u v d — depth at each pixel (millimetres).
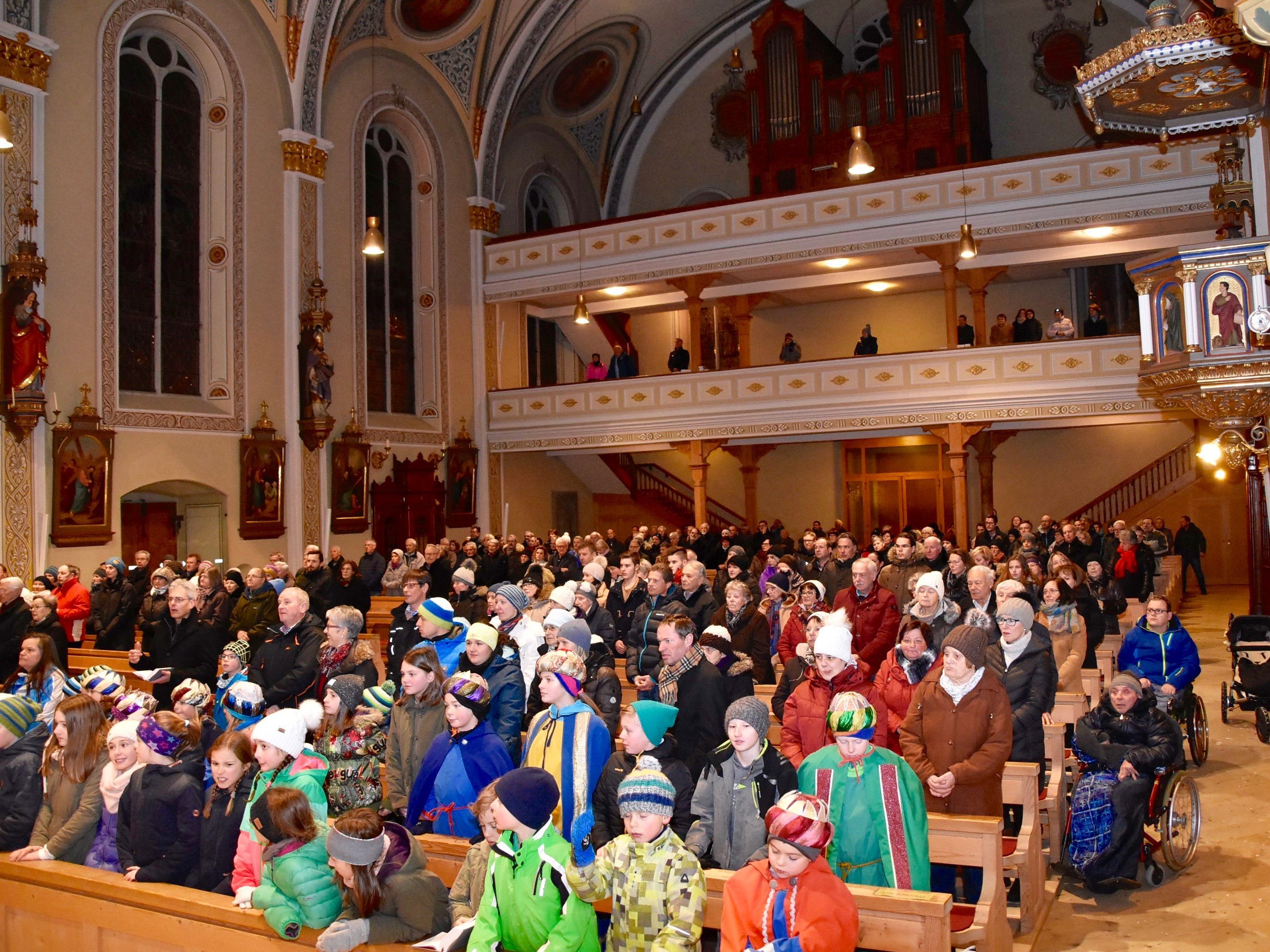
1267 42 5535
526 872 3961
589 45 27516
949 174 20953
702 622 8422
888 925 4246
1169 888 6531
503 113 26453
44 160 16828
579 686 5148
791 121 26547
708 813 4664
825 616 6605
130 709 5844
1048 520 17719
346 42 22500
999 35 26781
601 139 30500
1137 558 15797
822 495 27688
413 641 7461
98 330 17625
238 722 5828
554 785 4066
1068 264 23078
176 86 19750
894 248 21375
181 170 19781
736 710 4539
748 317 25281
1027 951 5465
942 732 5410
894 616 8039
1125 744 6676
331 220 22328
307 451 21234
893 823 4582
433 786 5301
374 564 17719
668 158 30500
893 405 20953
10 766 5582
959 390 20391
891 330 27203
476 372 25969
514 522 26375
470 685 5227
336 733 5656
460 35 24797
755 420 22328
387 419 23578
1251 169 12414
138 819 4949
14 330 15969
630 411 23844
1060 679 8188
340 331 22375
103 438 17391
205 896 4660
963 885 5723
